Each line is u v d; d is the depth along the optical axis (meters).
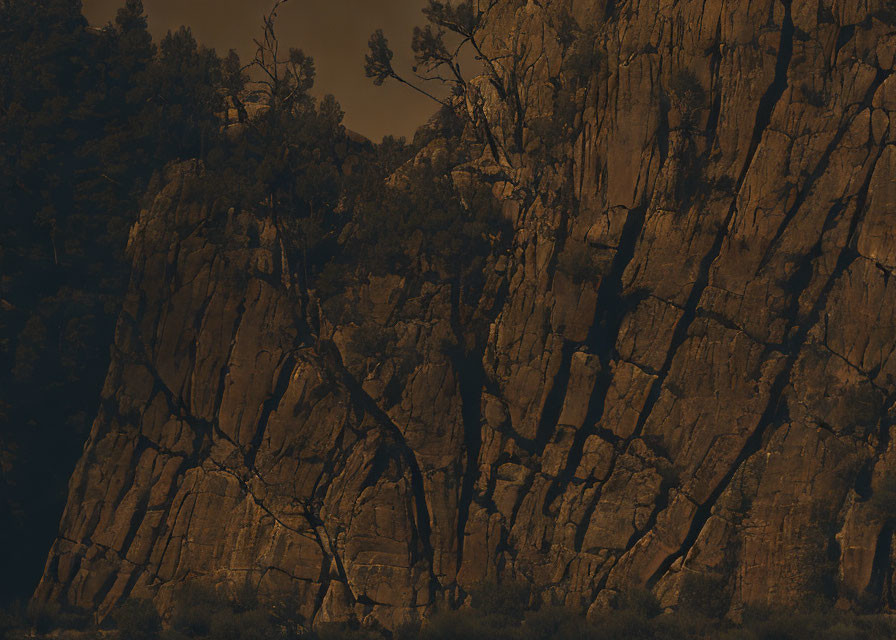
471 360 33.09
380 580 30.52
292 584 31.00
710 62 30.97
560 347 31.70
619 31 32.34
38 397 33.81
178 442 33.44
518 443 31.73
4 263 34.00
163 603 31.78
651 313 30.81
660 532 29.28
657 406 30.23
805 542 28.03
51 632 30.47
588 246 31.83
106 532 32.69
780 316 29.70
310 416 32.78
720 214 30.47
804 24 30.31
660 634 26.39
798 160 29.97
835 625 25.78
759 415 29.25
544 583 30.19
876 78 29.80
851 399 28.62
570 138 32.91
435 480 31.70
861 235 29.39
